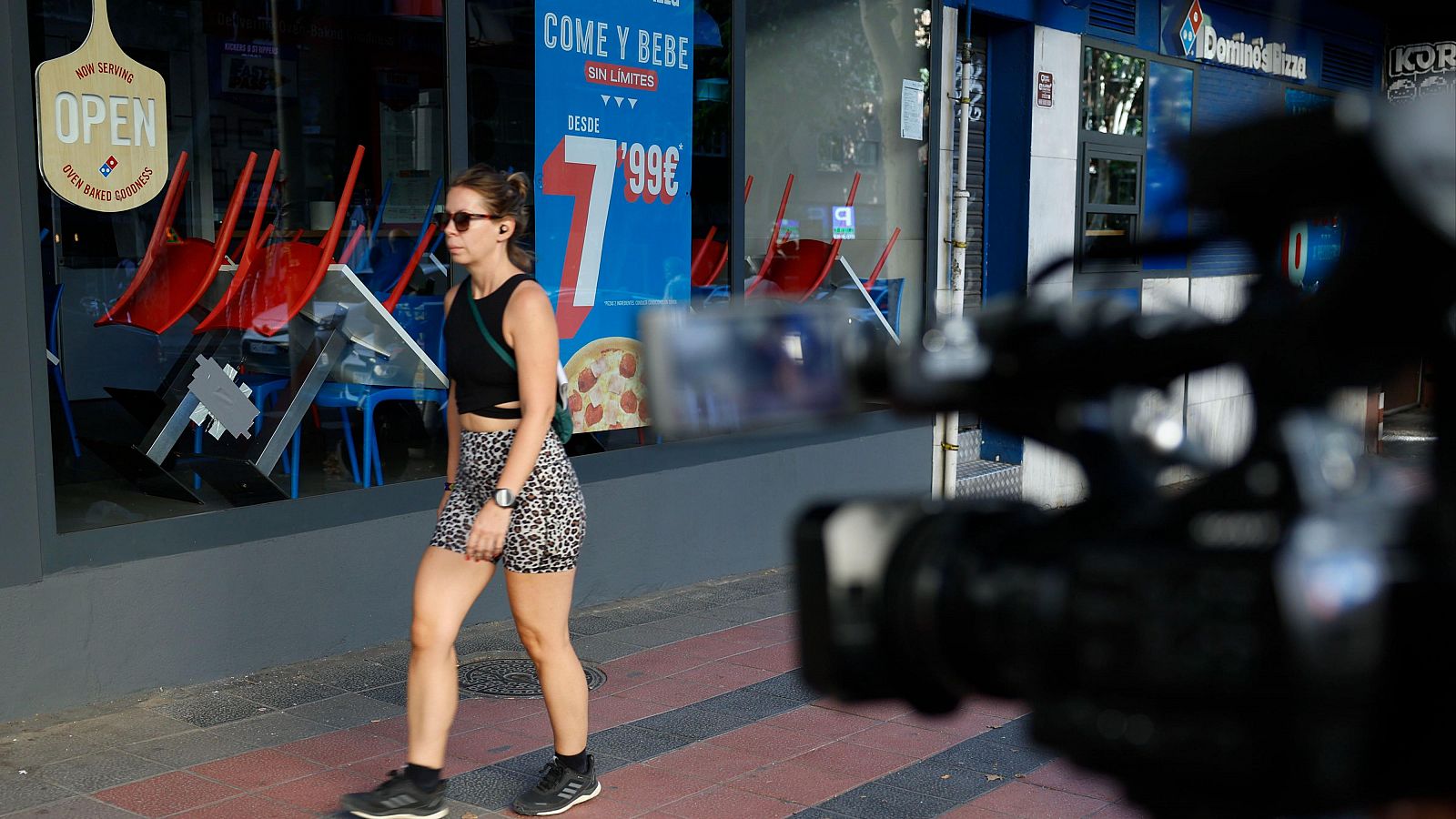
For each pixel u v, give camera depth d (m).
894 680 0.86
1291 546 0.70
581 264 5.96
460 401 3.50
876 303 7.54
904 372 0.87
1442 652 0.68
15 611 4.20
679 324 0.78
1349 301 0.77
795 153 7.05
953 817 3.75
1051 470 8.50
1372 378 0.80
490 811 3.76
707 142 6.52
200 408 4.96
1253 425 0.82
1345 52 11.77
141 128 4.80
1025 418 0.92
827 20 7.14
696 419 0.78
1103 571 0.76
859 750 4.30
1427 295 0.75
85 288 4.69
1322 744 0.67
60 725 4.27
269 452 5.10
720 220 6.62
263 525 4.88
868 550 0.86
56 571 4.35
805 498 7.00
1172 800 0.76
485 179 3.43
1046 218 8.45
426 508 5.42
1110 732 0.75
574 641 5.54
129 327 4.81
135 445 4.80
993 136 8.38
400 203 5.54
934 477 7.81
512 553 3.49
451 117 5.52
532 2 5.73
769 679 5.06
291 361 5.21
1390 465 0.81
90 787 3.83
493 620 5.72
